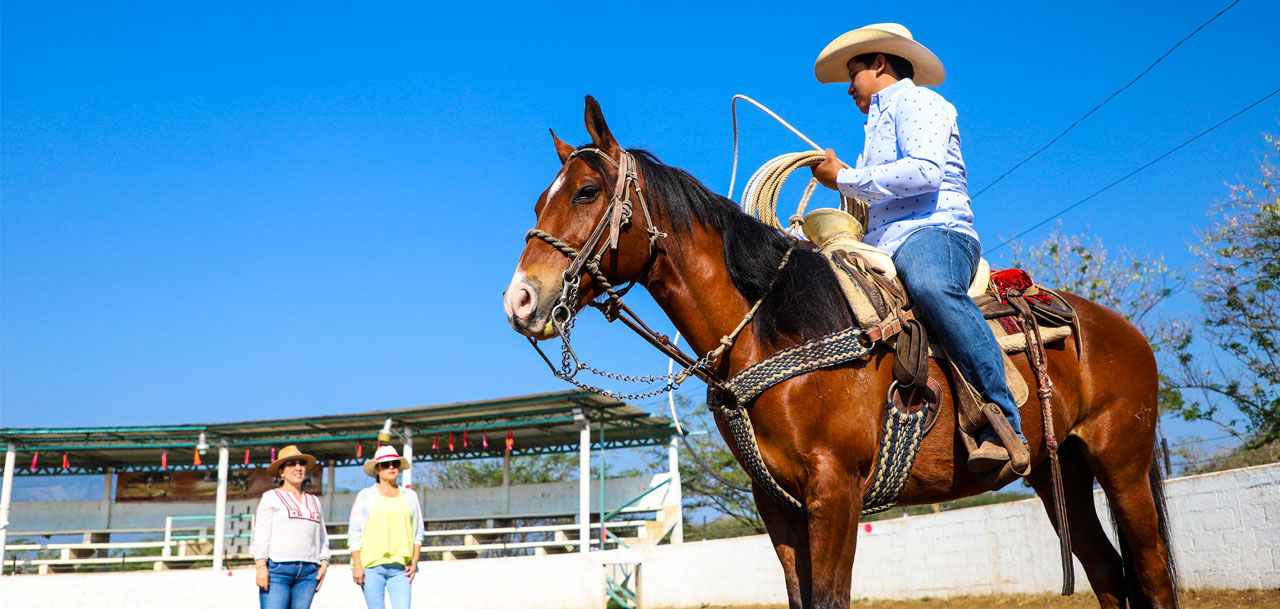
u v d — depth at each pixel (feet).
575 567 63.72
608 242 10.79
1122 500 13.17
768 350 11.10
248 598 66.80
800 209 14.23
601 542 67.10
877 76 13.19
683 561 61.82
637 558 63.41
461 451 88.53
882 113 12.65
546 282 10.55
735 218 11.60
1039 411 12.32
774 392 10.82
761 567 56.90
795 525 11.66
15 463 87.56
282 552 24.31
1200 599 31.83
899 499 11.71
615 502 80.94
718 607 59.16
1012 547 42.47
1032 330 12.35
